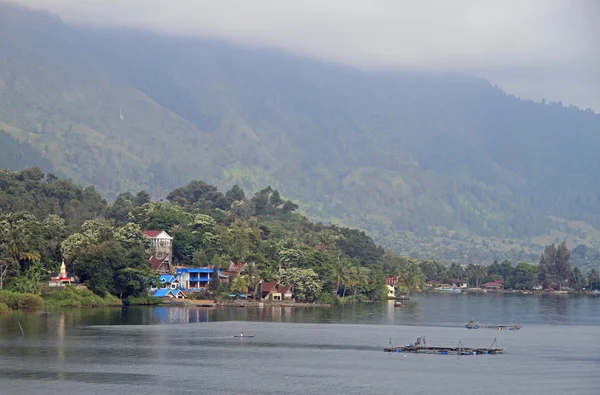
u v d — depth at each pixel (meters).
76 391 196.62
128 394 195.50
